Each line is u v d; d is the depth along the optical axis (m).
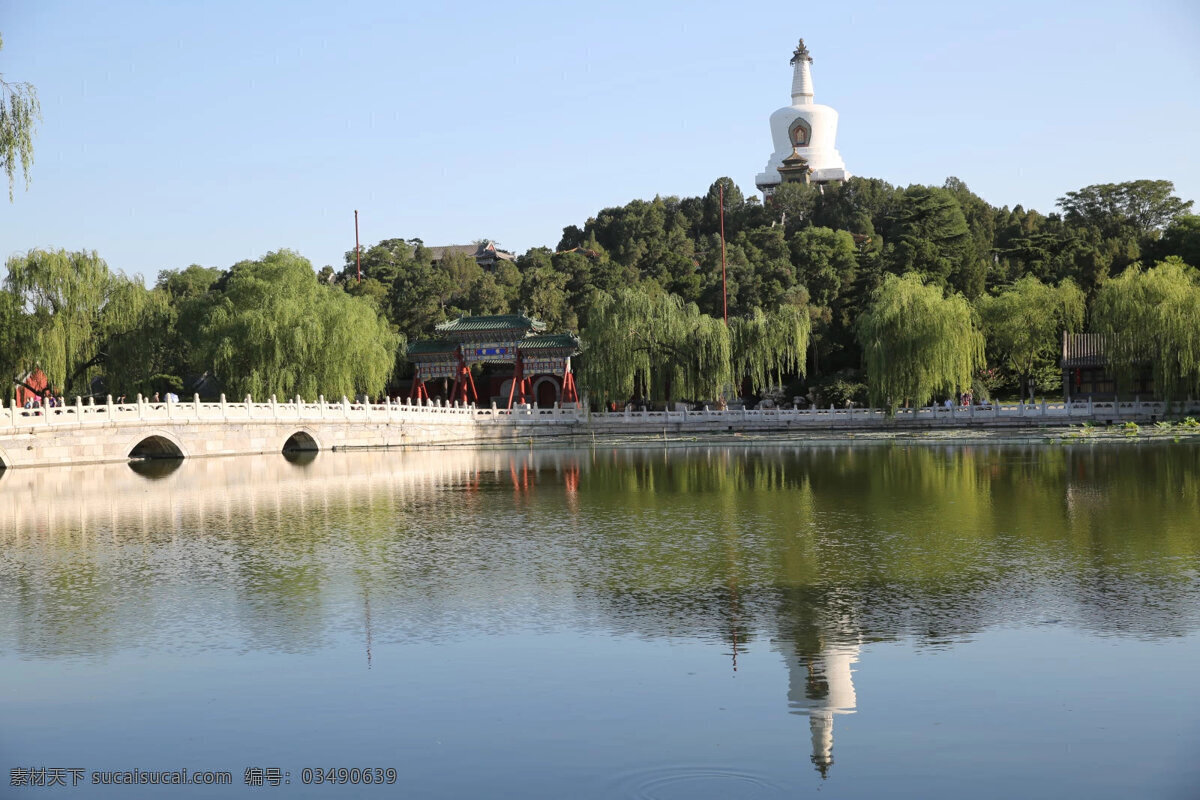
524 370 105.44
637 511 42.69
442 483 55.56
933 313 83.81
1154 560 30.12
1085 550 31.83
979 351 87.56
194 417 73.06
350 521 41.19
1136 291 81.94
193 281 160.50
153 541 36.66
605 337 93.69
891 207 191.88
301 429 80.19
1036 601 25.66
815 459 65.50
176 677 21.16
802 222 196.88
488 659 22.00
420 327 134.62
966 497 44.03
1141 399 92.38
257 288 87.69
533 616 25.30
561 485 53.62
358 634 23.98
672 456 71.56
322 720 18.81
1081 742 17.33
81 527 40.00
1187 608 24.73
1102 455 61.19
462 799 15.77
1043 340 101.19
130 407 69.62
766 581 28.53
